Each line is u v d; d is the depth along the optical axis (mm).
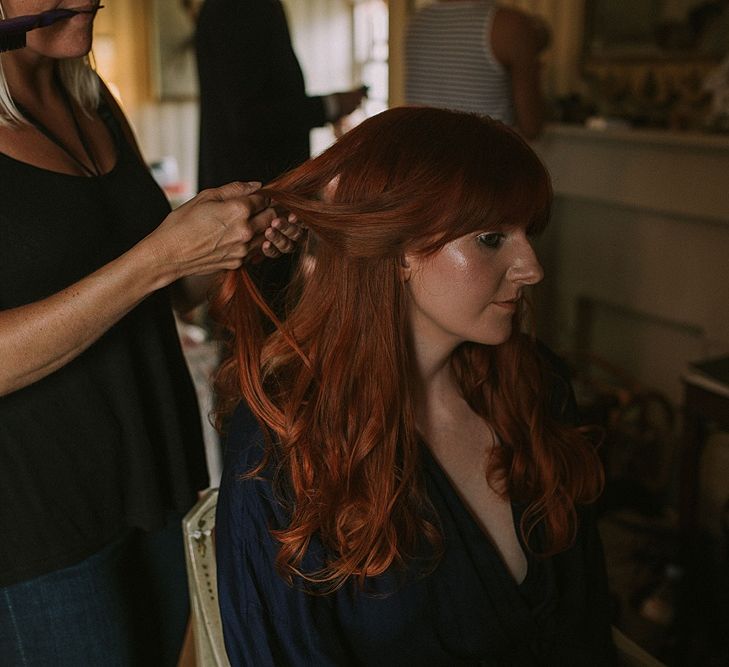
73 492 1116
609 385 2617
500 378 1028
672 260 2580
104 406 1129
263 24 1882
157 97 5301
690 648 1919
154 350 1216
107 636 1174
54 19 967
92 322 968
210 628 1065
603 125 2699
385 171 843
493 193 830
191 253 958
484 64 2326
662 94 2779
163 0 5145
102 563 1163
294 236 992
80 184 1112
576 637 1052
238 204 935
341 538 895
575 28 3047
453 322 899
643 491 2477
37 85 1148
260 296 960
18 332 947
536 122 2398
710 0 2574
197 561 1089
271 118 1910
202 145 1999
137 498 1188
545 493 1008
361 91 2090
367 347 896
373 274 880
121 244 1180
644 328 2756
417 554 927
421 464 947
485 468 1016
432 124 858
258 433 938
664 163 2494
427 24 2418
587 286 2900
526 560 1015
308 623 901
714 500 2119
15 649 1132
